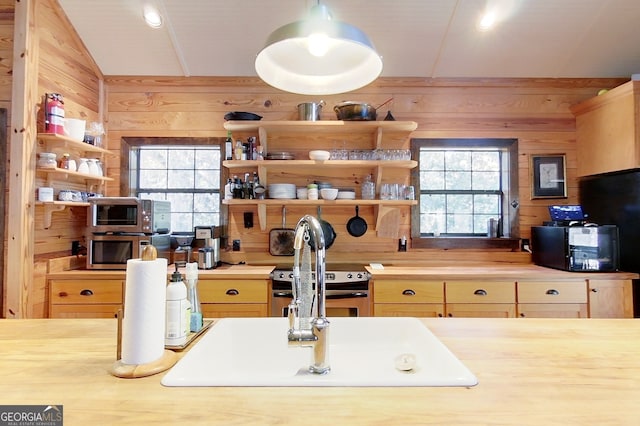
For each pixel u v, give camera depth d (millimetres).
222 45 2768
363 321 1277
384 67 2965
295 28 1146
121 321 902
